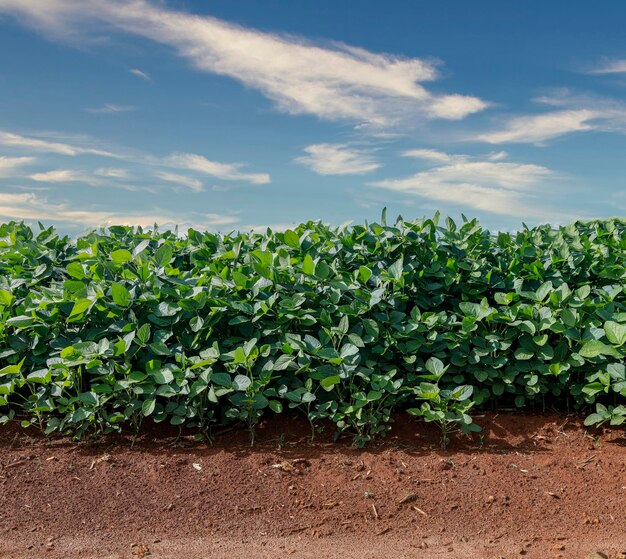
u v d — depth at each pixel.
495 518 3.47
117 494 3.70
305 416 4.62
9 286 4.95
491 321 4.83
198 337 4.48
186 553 3.17
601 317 4.64
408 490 3.71
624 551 3.12
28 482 3.82
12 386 4.23
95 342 4.46
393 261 5.41
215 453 4.15
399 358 4.85
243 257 5.65
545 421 4.61
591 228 6.91
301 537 3.32
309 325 4.77
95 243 5.37
